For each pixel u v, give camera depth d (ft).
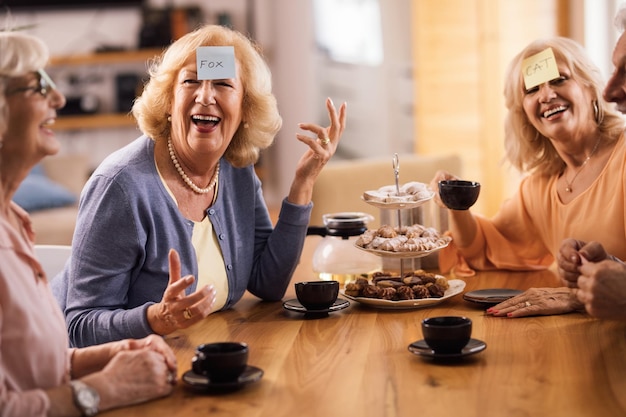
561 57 7.44
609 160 7.37
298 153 23.25
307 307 6.52
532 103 7.54
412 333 5.94
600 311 5.48
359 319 6.38
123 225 6.23
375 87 21.66
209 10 23.39
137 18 23.66
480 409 4.48
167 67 6.60
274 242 7.11
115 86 23.59
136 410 4.63
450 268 7.98
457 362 5.26
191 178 6.73
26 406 4.28
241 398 4.76
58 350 4.75
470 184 6.80
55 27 23.63
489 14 19.92
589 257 5.95
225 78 6.46
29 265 4.76
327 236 7.70
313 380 5.02
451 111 20.25
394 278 6.94
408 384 4.89
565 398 4.60
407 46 21.31
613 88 6.77
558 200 7.74
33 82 4.70
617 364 5.15
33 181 18.39
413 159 10.80
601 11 19.30
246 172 7.16
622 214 7.18
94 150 24.26
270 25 23.15
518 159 8.04
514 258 8.13
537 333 5.86
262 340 5.89
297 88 22.74
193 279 5.64
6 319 4.48
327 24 22.16
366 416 4.44
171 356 5.02
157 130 6.65
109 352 5.13
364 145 21.93
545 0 19.88
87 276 6.20
